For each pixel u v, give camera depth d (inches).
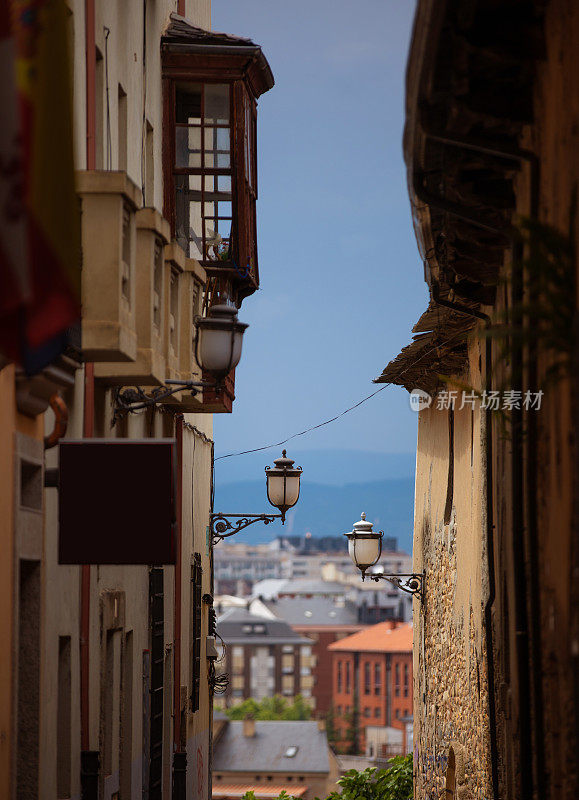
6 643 828.0
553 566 752.3
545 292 649.6
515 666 945.5
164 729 1608.0
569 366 645.3
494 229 921.5
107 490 898.1
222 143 1584.6
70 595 1035.9
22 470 908.0
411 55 732.7
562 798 745.0
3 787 823.1
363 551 1738.4
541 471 796.6
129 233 947.3
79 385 1045.2
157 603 1475.1
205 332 1136.2
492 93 803.4
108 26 1237.7
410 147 850.8
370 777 2005.4
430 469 1713.8
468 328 1277.1
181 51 1569.9
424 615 1747.0
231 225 1581.0
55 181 587.8
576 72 652.7
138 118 1409.9
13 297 548.4
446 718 1540.4
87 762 1072.2
